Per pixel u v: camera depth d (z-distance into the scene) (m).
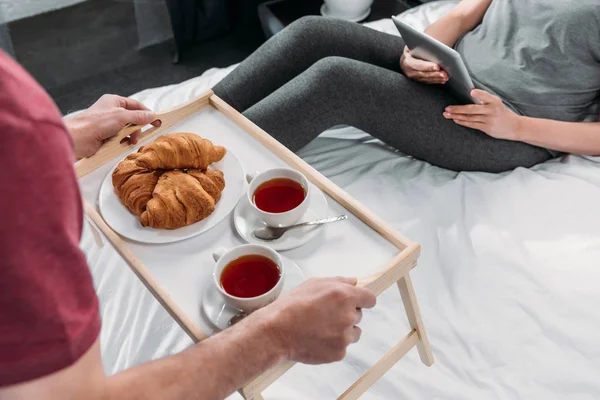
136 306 1.23
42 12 2.71
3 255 0.48
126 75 2.48
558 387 1.07
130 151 1.12
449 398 1.07
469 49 1.53
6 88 0.48
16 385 0.53
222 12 2.59
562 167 1.42
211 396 0.70
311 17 1.47
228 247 0.97
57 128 0.51
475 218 1.32
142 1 2.60
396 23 1.30
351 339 0.81
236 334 0.75
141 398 0.65
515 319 1.16
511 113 1.37
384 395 1.09
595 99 1.50
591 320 1.13
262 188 1.00
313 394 1.09
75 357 0.55
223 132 1.16
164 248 0.97
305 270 0.93
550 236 1.27
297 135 1.33
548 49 1.38
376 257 0.94
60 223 0.51
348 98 1.33
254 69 1.44
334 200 1.03
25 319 0.51
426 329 1.16
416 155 1.47
